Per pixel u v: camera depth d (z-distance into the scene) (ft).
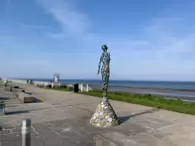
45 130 16.38
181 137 14.98
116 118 18.90
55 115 22.75
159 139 14.43
